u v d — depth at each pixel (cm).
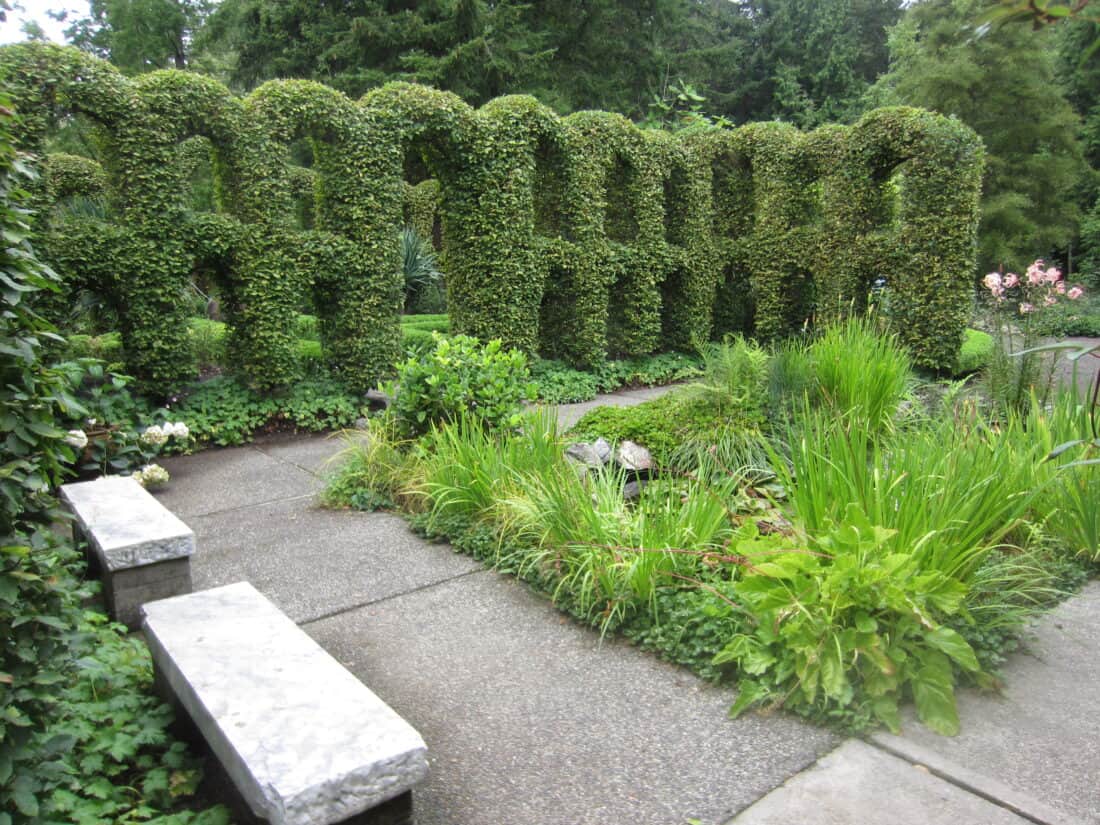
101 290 653
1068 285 2014
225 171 716
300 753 179
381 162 771
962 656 254
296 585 384
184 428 614
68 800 204
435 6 1992
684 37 2673
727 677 285
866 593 264
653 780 229
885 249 937
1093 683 275
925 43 1980
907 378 577
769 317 1073
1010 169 1966
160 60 2347
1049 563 366
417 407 554
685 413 520
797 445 367
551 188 953
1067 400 473
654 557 328
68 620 209
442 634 330
